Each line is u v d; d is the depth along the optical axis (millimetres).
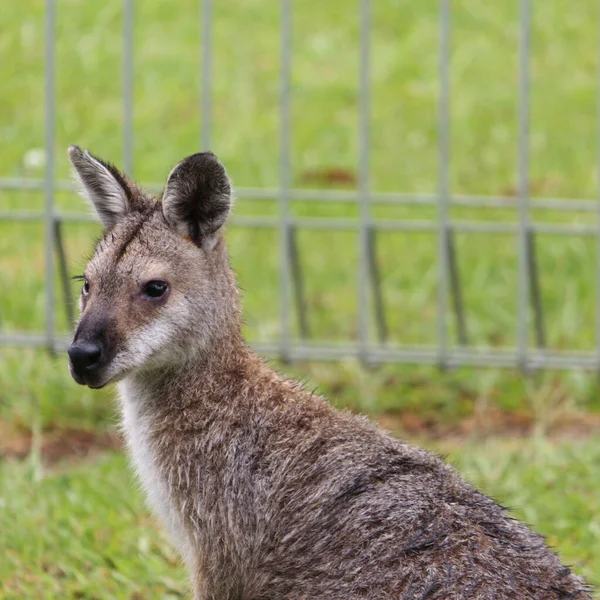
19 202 16156
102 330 8492
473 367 13836
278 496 8320
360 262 13500
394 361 13656
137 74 19516
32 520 10750
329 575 7844
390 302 15508
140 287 8664
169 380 8883
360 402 13672
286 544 8188
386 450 8398
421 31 21000
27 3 20812
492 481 11484
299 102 19406
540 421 13219
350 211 17078
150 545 10500
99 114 18547
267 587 8281
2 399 13414
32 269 15398
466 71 19922
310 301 15602
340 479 8148
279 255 14938
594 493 11172
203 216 8953
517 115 18969
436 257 16344
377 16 21469
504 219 16781
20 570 10000
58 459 12625
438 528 7637
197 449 8719
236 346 9031
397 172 17828
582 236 15711
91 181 9242
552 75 19812
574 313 15031
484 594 7180
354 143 18500
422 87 19656
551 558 7684
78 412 13383
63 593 9773
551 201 14422
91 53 19781
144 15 20844
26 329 14508
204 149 13094
